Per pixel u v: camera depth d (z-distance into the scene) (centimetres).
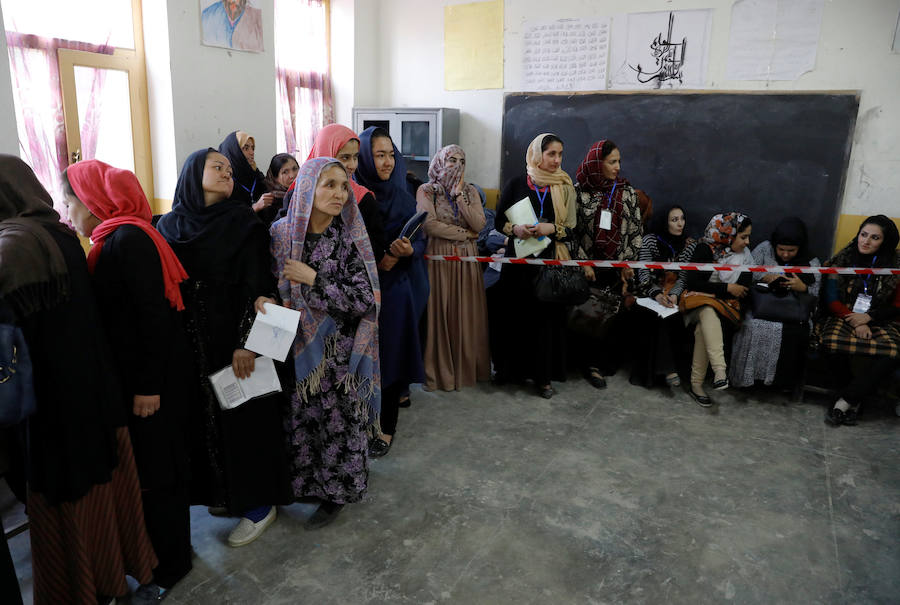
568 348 371
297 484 212
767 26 364
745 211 390
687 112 393
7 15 287
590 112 421
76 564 158
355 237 196
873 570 199
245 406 191
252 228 187
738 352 331
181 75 342
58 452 150
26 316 139
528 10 430
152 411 167
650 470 260
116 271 163
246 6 374
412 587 188
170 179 352
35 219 148
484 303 336
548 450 275
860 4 343
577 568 198
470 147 472
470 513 226
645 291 349
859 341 307
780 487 248
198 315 185
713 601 185
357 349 200
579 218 335
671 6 386
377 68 498
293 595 184
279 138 453
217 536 211
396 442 279
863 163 357
